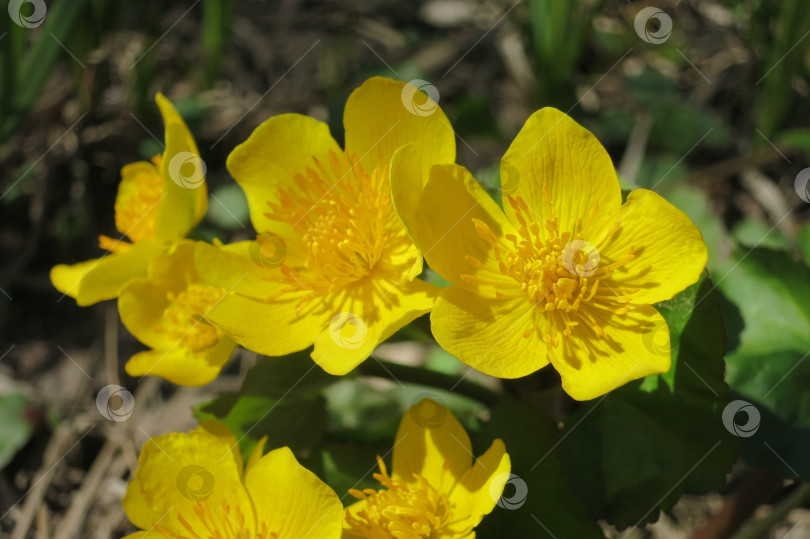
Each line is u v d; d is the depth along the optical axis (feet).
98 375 1.05
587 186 0.78
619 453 0.83
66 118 1.14
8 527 0.99
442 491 0.80
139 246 0.86
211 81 1.19
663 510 0.82
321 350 0.78
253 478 0.77
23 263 1.09
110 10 1.12
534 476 0.85
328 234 0.80
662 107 1.14
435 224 0.76
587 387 0.75
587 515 0.83
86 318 1.08
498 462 0.78
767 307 0.88
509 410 0.86
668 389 0.82
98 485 1.00
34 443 1.02
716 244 1.02
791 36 1.05
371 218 0.80
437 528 0.79
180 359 0.86
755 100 1.16
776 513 0.90
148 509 0.78
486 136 1.11
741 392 0.86
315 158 0.81
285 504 0.76
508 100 1.23
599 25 1.25
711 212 1.07
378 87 0.79
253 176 0.83
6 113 1.06
